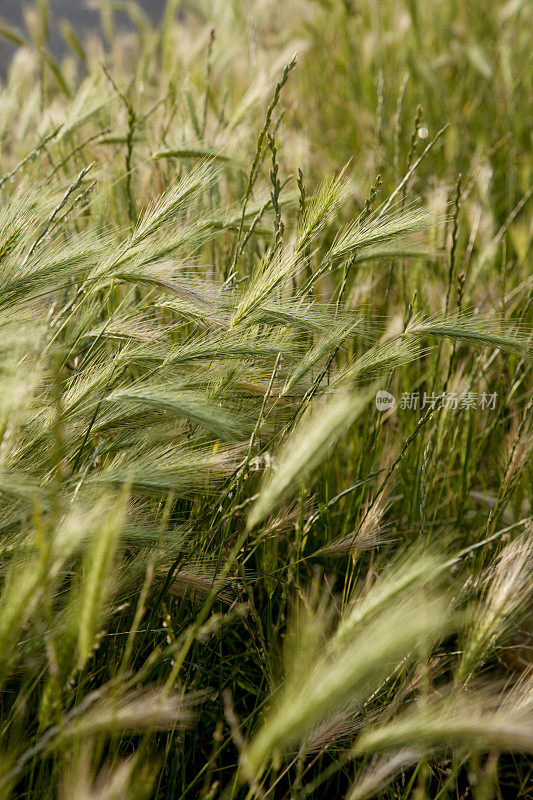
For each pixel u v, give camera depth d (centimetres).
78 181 179
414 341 177
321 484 192
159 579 173
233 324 174
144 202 199
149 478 168
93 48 304
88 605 156
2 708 168
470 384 194
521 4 340
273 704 172
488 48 345
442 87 308
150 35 326
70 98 227
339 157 282
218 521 175
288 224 203
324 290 202
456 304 197
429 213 178
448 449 200
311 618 168
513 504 195
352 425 197
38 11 283
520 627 189
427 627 157
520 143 305
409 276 209
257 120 217
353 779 178
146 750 167
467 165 265
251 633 179
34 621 165
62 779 164
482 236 216
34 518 157
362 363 176
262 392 176
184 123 204
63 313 177
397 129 218
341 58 354
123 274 172
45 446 169
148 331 176
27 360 166
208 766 168
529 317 212
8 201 178
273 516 180
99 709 162
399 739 159
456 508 199
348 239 178
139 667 175
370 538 180
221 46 287
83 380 173
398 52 345
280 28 367
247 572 184
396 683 177
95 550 158
